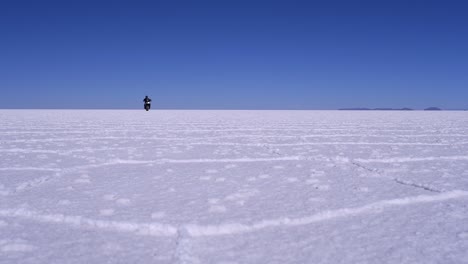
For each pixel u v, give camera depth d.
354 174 4.94
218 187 4.20
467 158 6.34
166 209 3.34
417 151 7.17
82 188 4.15
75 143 8.36
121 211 3.29
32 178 4.63
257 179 4.62
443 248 2.53
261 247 2.55
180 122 16.72
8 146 7.77
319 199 3.65
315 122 17.02
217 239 2.70
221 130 12.12
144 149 7.43
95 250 2.50
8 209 3.31
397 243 2.61
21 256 2.39
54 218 3.13
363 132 11.41
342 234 2.78
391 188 4.13
